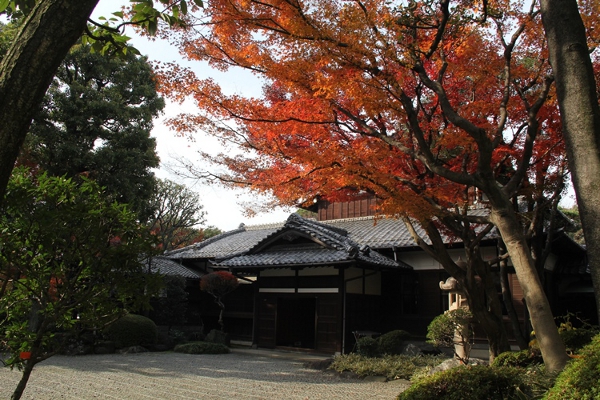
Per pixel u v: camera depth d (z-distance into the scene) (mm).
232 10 6184
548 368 5316
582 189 4191
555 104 7488
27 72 2781
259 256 16828
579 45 4516
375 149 7152
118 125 17125
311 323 18672
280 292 16656
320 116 6723
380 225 18750
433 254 8609
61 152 15289
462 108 7566
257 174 8328
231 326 19516
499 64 7637
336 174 6590
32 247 4426
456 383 5176
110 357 13859
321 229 15797
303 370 11828
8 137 2688
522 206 14297
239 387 9305
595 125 4273
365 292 15781
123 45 4773
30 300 4973
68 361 12672
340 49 5945
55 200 4477
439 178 7902
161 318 17781
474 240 8211
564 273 15867
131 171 16906
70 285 4609
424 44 7195
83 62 16859
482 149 5652
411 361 11266
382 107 6109
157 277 4879
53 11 2906
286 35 6152
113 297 5227
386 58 6410
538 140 8320
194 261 22469
